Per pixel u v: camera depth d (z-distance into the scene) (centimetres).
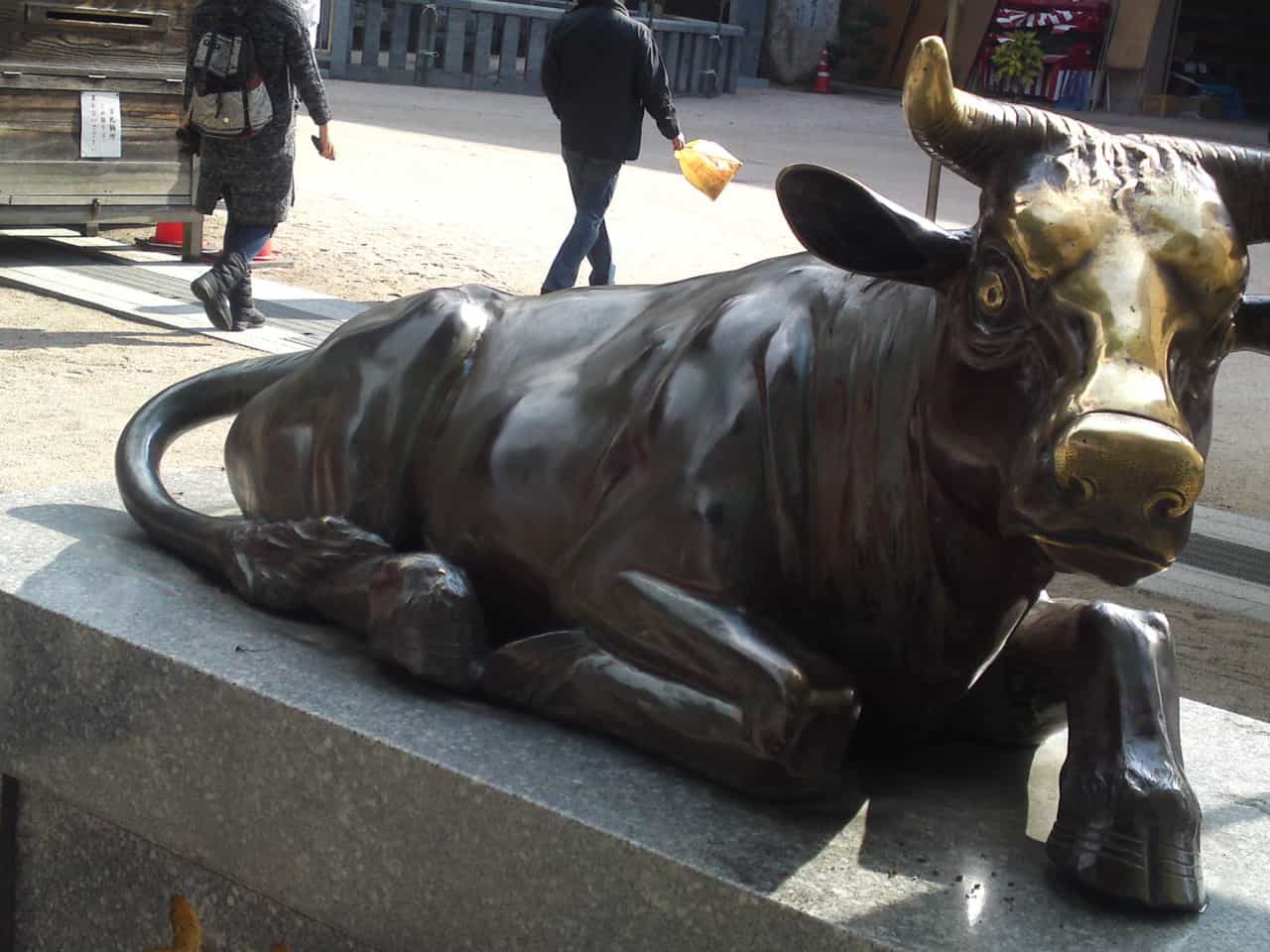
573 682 243
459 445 273
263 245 789
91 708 271
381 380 280
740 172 1631
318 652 266
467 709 249
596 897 216
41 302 829
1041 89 2792
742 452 234
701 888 206
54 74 895
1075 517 180
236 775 253
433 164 1493
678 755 232
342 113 1845
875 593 232
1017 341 195
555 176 1491
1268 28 2953
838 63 3077
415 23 2391
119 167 936
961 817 229
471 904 229
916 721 247
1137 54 2766
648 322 263
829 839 218
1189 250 190
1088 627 230
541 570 262
